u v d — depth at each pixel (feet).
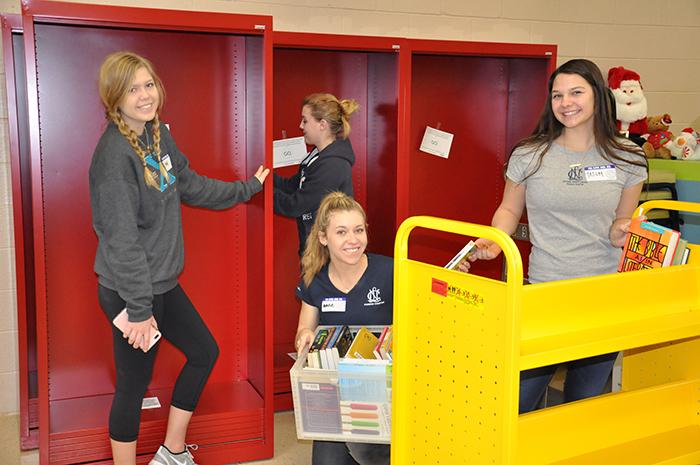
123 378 8.60
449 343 6.46
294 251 13.17
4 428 11.47
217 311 11.35
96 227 8.31
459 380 6.39
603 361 8.43
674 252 7.30
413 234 13.55
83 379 10.84
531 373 8.02
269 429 10.36
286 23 12.87
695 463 7.53
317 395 7.38
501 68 13.70
